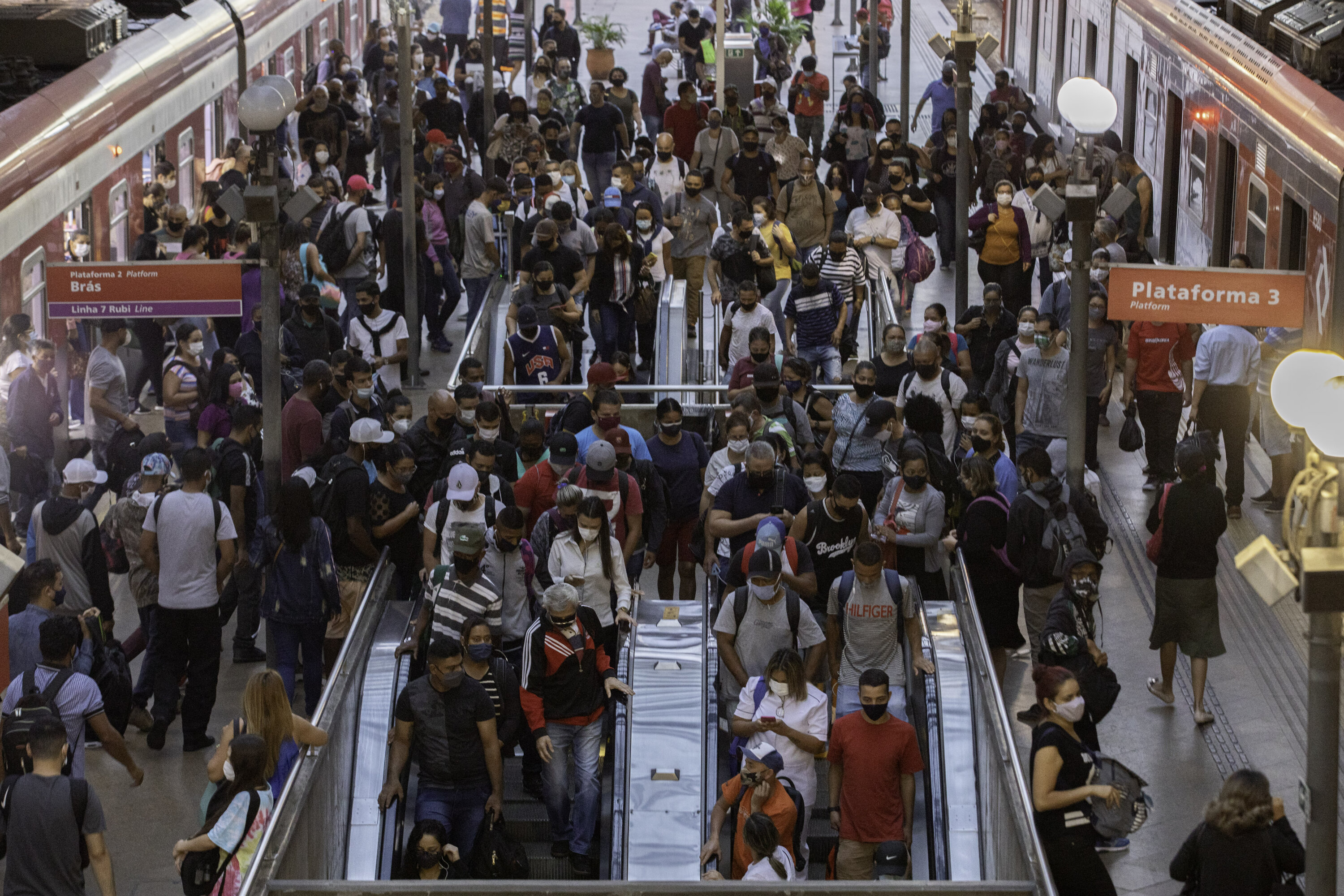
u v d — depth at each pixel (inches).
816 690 568.7
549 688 593.0
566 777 595.2
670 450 771.4
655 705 619.8
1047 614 668.7
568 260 1046.4
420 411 1093.8
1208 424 888.9
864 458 735.1
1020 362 865.5
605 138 1461.6
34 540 687.7
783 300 1090.7
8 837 499.5
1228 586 834.8
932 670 619.5
